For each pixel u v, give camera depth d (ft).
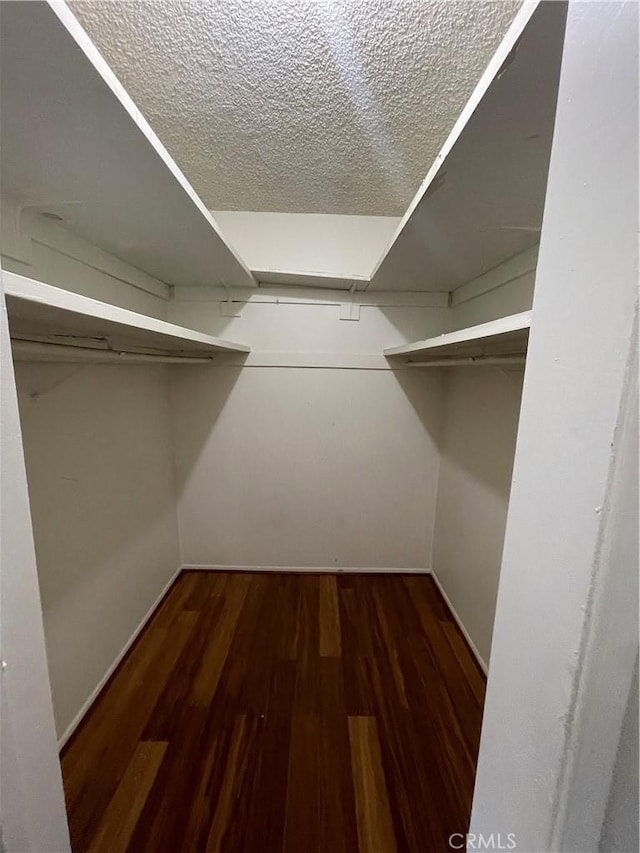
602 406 1.08
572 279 1.20
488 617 4.93
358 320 6.66
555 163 1.29
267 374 6.79
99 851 3.10
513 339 2.90
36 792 1.65
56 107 2.09
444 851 3.11
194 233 4.00
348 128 4.10
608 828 1.23
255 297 6.56
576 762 1.22
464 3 2.74
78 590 4.24
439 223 3.45
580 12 1.18
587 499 1.13
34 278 3.45
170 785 3.56
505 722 1.59
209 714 4.31
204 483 7.18
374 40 3.04
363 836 3.19
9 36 1.62
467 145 2.27
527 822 1.43
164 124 4.05
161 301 6.27
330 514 7.32
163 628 5.79
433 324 6.65
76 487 4.21
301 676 4.87
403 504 7.29
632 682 1.14
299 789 3.53
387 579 7.31
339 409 6.93
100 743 3.97
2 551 1.45
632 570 1.08
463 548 5.85
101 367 4.71
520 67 1.63
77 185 2.96
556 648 1.27
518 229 3.54
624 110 0.99
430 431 7.02
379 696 4.58
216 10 2.81
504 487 4.59
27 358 3.33
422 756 3.87
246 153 4.58
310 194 5.65
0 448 1.43
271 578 7.26
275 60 3.23
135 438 5.62
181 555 7.41
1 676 1.46
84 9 2.77
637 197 0.95
